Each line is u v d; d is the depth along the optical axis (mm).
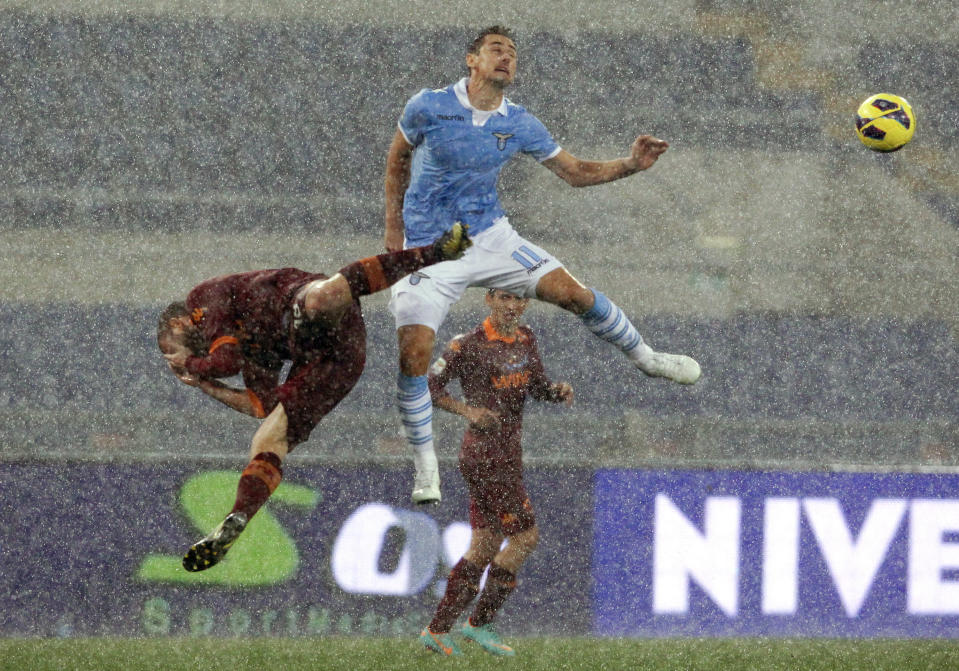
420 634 17047
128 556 17000
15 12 36406
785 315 34312
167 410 30688
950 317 33906
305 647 16266
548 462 17406
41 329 32938
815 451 31000
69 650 15875
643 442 29578
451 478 17250
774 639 17406
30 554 16922
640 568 17500
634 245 36406
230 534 11625
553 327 30922
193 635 16922
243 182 36562
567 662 15648
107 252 35281
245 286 12766
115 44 36688
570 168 14672
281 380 24562
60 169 36281
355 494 17156
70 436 30250
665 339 34594
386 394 29953
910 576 17891
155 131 36594
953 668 15938
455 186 14266
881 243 36125
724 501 17656
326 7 36406
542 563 17375
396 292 14492
